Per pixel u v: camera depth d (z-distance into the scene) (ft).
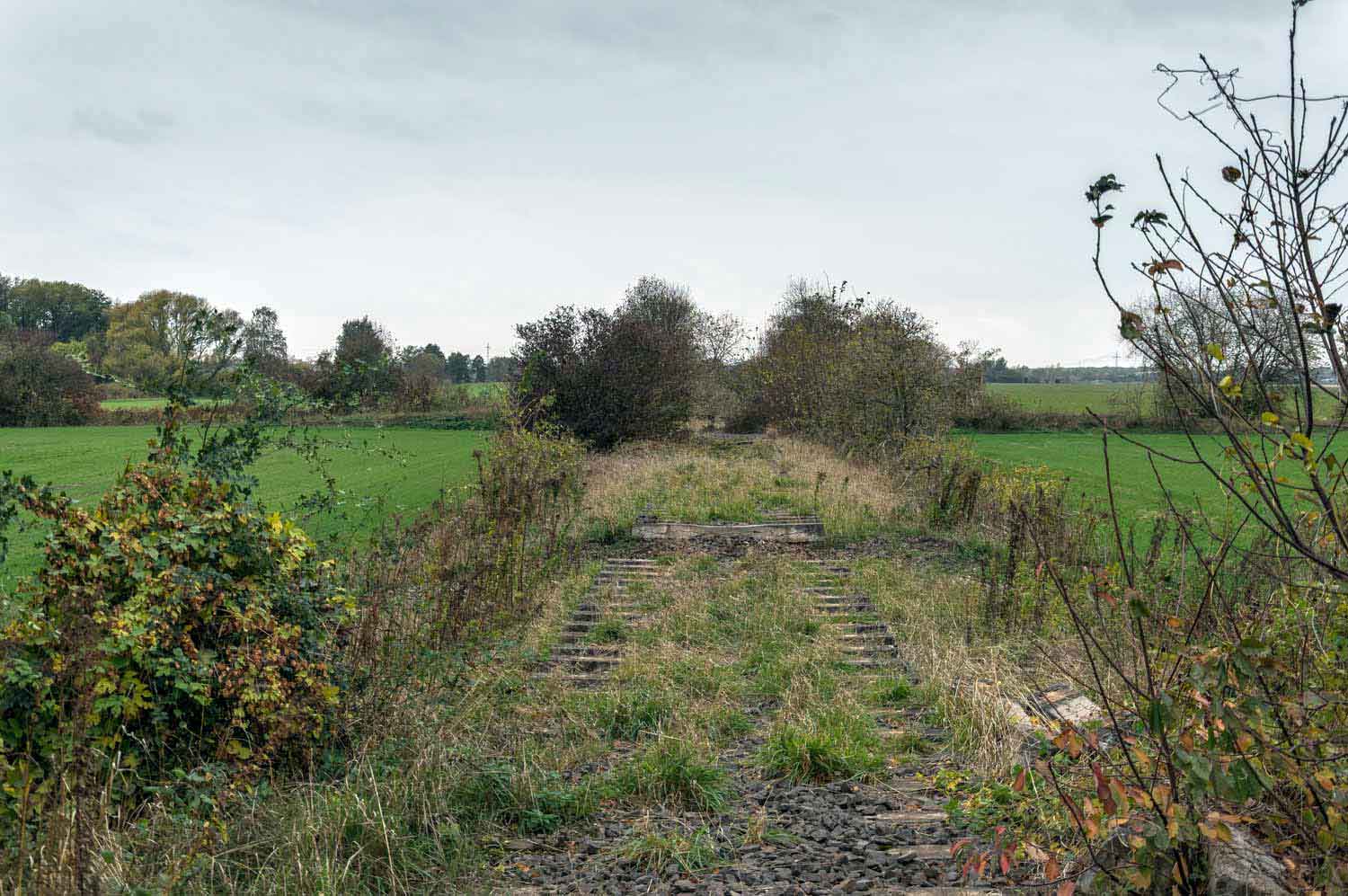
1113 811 10.80
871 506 59.77
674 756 20.48
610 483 69.72
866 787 19.98
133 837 15.08
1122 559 10.87
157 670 17.01
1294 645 11.98
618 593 39.70
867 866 15.61
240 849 15.17
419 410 168.66
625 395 98.78
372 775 17.38
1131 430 151.02
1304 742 10.76
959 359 84.89
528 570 40.04
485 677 26.12
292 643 19.86
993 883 14.26
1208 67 8.76
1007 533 44.01
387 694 21.86
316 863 14.78
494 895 15.14
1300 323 8.56
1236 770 9.95
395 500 70.95
